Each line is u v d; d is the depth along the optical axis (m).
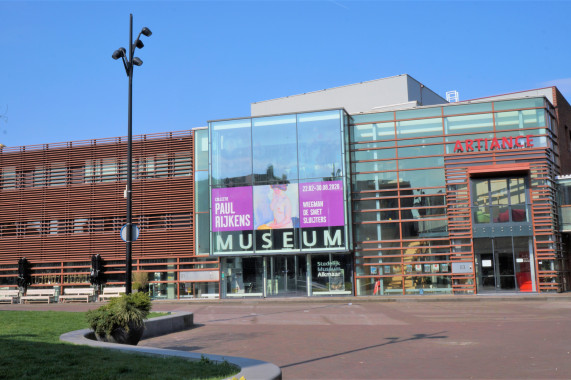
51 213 37.97
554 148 33.72
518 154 32.16
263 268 33.91
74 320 16.61
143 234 36.19
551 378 9.09
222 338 15.66
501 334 14.94
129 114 16.80
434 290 32.31
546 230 30.84
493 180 32.31
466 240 32.31
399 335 15.30
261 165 34.09
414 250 32.91
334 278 33.06
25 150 39.03
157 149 36.72
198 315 23.66
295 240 33.06
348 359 11.49
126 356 9.80
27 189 38.56
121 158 37.38
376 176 34.03
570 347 12.36
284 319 21.09
